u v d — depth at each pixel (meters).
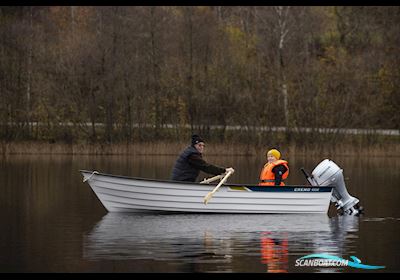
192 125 77.75
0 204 33.34
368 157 72.38
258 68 78.62
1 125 78.50
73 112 78.44
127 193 30.23
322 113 75.38
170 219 28.77
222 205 30.06
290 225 27.45
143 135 77.56
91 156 71.88
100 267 20.14
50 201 34.44
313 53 90.81
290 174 50.19
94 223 27.70
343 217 29.81
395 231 26.25
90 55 78.75
